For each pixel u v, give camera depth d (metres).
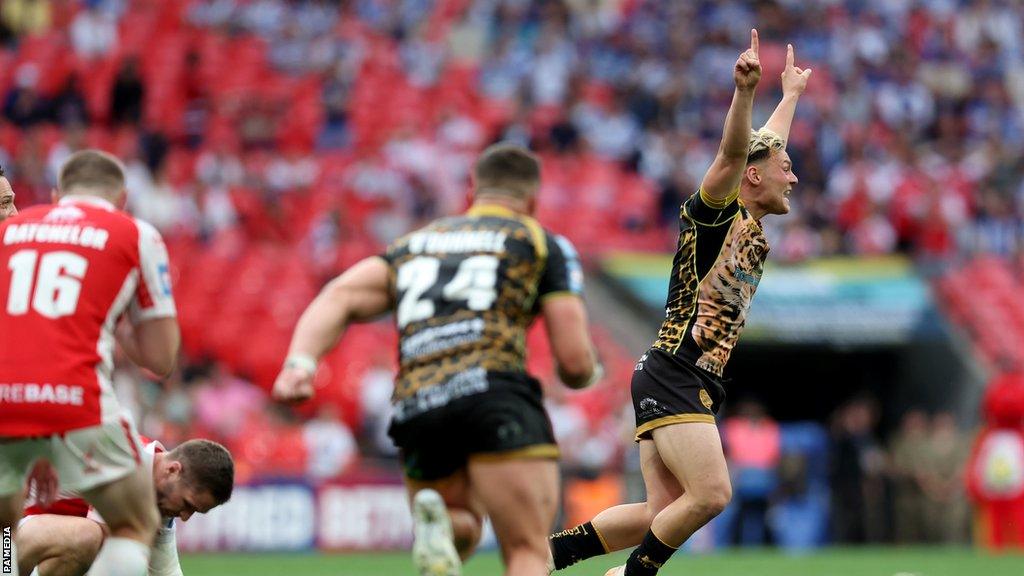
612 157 69.56
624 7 83.00
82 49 72.62
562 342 15.44
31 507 18.28
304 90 72.25
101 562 15.77
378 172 64.12
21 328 15.53
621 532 20.03
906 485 52.97
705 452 18.80
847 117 76.56
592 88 75.31
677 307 19.58
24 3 73.81
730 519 50.06
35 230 16.05
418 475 15.48
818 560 42.16
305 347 15.09
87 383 15.53
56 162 62.31
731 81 77.56
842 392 69.00
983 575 35.72
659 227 66.38
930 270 63.91
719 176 18.70
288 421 52.12
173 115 69.69
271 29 76.06
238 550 43.44
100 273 15.87
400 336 15.47
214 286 57.81
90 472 15.59
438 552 14.45
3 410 15.37
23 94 65.38
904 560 42.25
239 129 68.25
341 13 78.69
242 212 62.12
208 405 48.88
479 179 16.27
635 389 19.58
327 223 59.97
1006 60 86.38
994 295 64.00
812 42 81.19
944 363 62.31
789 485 50.47
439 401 14.98
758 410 51.38
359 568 36.53
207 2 76.81
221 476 17.78
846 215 67.56
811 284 61.81
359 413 52.22
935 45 84.44
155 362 16.48
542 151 68.81
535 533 15.06
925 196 68.31
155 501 16.84
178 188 62.97
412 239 15.88
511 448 14.93
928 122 79.25
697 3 83.12
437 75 75.25
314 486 44.50
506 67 76.06
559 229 63.66
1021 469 50.38
